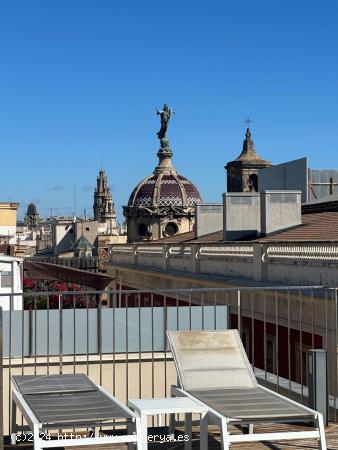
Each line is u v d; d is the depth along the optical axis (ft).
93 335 47.19
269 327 76.13
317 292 63.26
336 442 31.40
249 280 82.48
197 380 32.07
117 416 27.22
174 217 249.75
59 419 26.68
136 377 47.39
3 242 223.30
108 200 568.00
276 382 41.73
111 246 161.48
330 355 59.77
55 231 350.64
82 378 33.73
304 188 133.59
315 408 34.12
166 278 116.26
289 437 27.35
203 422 28.25
